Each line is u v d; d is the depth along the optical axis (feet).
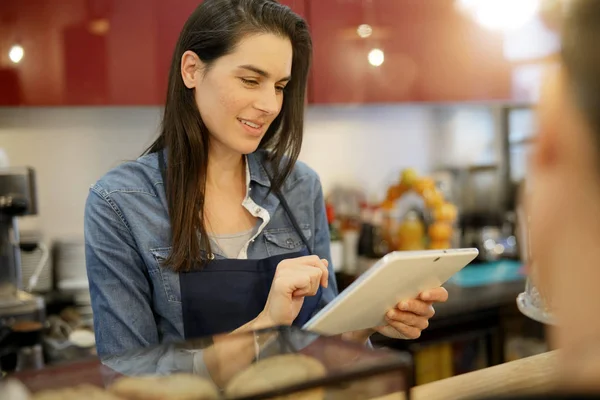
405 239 9.78
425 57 9.29
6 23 7.02
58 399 2.29
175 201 4.48
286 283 3.94
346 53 8.73
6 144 8.27
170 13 7.64
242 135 4.42
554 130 1.33
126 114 8.83
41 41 7.14
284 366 2.40
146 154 4.85
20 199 7.23
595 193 1.29
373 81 8.93
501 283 9.26
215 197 4.75
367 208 10.11
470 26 9.60
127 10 7.46
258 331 2.91
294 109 4.88
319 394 2.30
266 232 4.83
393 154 10.76
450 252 3.69
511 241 10.75
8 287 7.33
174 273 4.47
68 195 8.59
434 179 11.05
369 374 2.37
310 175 5.21
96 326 4.40
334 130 10.25
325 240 5.20
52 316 8.12
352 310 3.65
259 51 4.26
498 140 11.53
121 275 4.38
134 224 4.45
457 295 8.72
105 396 2.30
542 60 1.43
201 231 4.49
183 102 4.54
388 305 3.93
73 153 8.59
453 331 8.45
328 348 2.62
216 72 4.33
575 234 1.32
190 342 2.81
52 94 7.21
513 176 11.60
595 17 1.28
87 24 7.30
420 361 8.20
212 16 4.35
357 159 10.46
